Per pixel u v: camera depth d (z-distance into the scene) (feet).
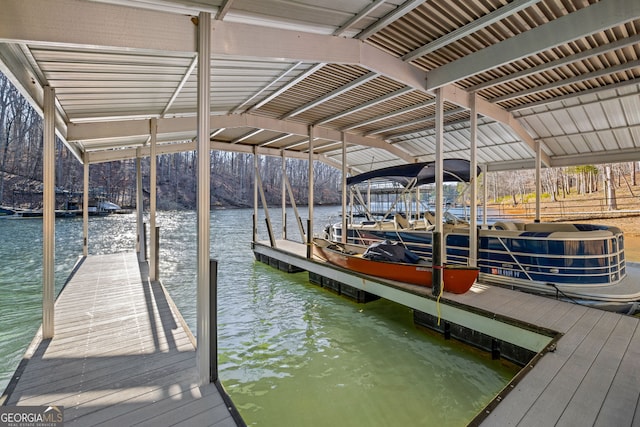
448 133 24.58
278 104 19.19
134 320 12.41
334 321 16.40
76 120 15.06
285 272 27.55
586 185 67.31
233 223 74.64
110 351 9.82
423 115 21.68
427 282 15.99
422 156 30.53
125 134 16.66
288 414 9.27
